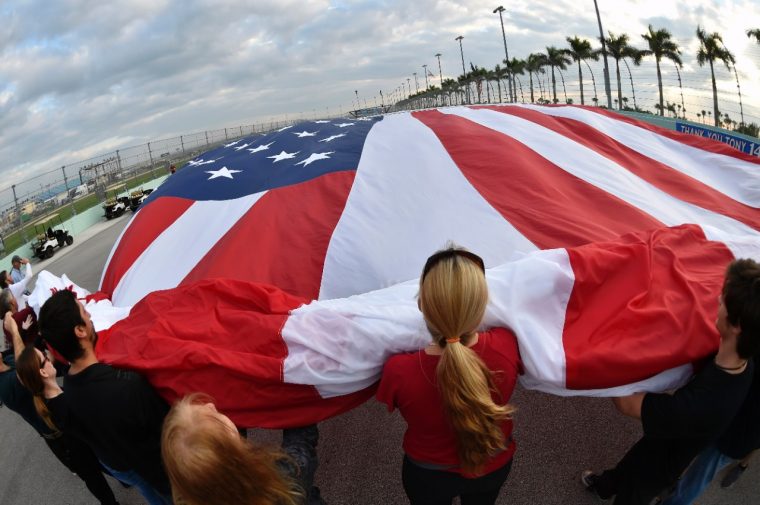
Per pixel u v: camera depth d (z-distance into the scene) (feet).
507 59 130.82
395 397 5.12
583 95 140.77
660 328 5.80
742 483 8.64
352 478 10.11
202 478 3.34
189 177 14.88
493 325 5.65
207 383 6.11
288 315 6.49
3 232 57.88
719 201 11.87
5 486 12.78
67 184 70.74
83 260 45.29
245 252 10.10
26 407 8.45
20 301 13.53
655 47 114.32
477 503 5.61
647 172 13.15
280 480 3.88
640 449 6.74
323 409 6.20
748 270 4.81
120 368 6.24
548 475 9.33
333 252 9.74
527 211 10.03
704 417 5.16
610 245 7.14
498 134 13.89
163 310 7.20
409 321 6.05
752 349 4.78
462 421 4.53
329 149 14.30
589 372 5.49
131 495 10.87
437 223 10.03
